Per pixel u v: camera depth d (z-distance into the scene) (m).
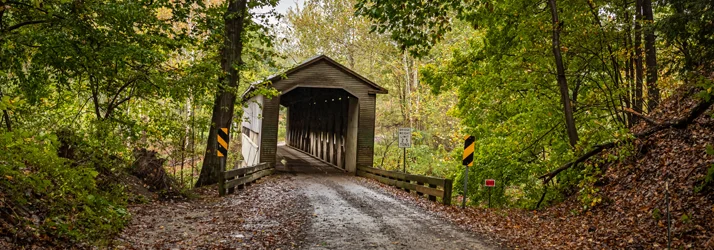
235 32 16.73
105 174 10.09
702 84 7.69
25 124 10.49
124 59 11.00
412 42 10.43
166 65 13.44
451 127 32.12
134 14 9.96
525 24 13.89
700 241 6.43
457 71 17.02
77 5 8.83
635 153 10.58
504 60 15.75
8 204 5.74
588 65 14.66
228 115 16.84
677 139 9.94
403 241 7.69
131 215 8.67
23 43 8.59
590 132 12.09
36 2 8.02
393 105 45.16
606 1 14.16
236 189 15.06
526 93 16.30
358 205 11.73
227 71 16.55
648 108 13.15
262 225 8.79
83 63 9.75
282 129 61.38
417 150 29.81
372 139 22.34
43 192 6.69
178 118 14.05
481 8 11.23
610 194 9.95
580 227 8.55
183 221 8.91
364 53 39.41
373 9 9.81
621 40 13.78
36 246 5.30
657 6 13.36
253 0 16.91
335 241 7.62
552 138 15.67
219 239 7.46
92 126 10.31
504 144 15.89
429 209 11.35
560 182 12.23
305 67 21.84
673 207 7.82
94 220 6.95
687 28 11.34
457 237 8.04
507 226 9.04
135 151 12.16
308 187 15.90
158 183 11.80
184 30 13.15
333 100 26.98
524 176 14.68
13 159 5.70
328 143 27.58
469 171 16.14
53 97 13.02
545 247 7.24
